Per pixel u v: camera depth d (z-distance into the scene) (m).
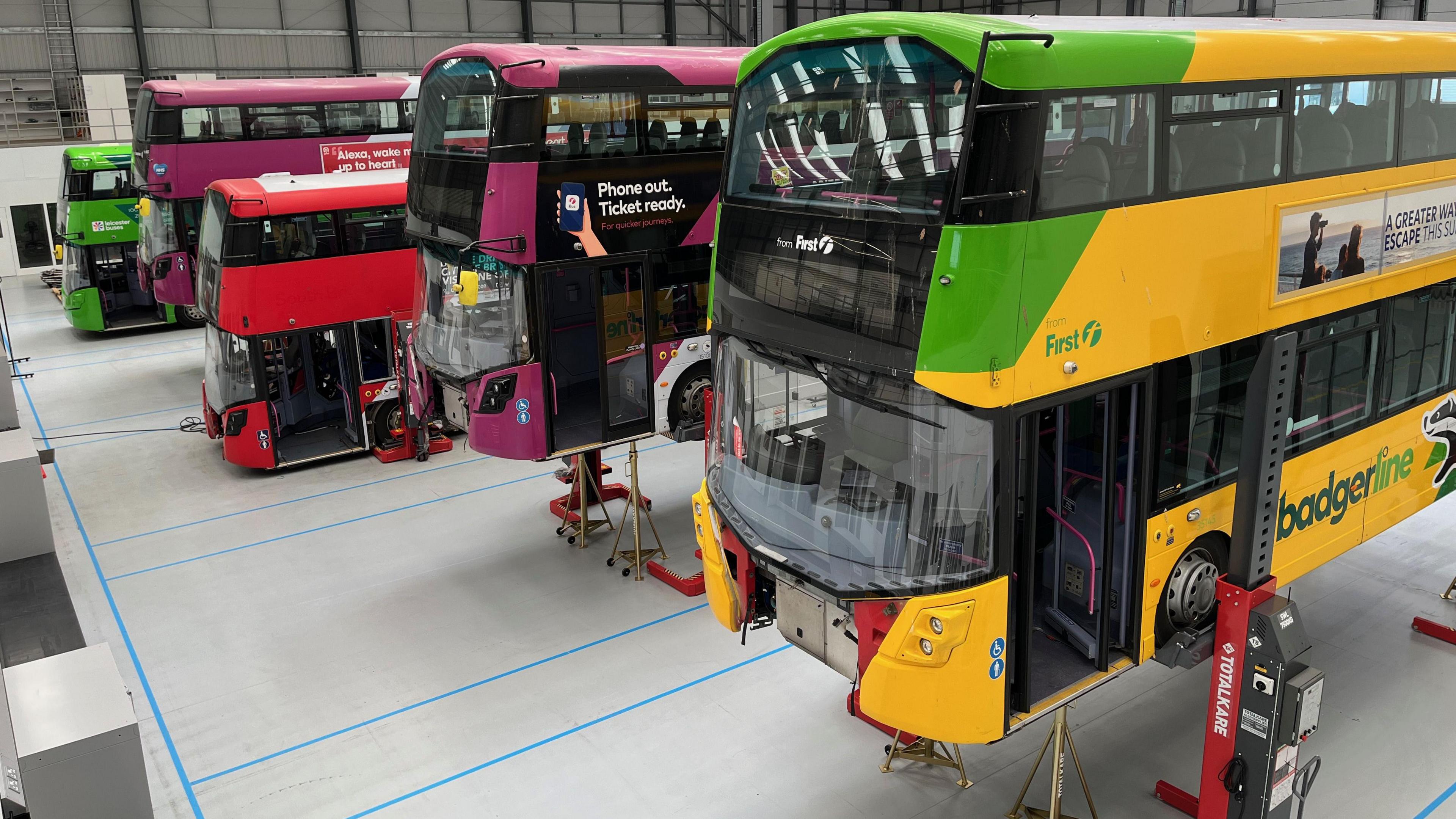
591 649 8.66
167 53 26.03
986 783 6.72
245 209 12.23
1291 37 5.72
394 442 13.89
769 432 5.76
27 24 25.02
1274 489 5.05
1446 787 6.52
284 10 27.02
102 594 9.98
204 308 13.36
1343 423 6.78
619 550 10.59
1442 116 7.00
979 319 4.55
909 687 4.96
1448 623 8.48
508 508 12.02
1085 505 5.70
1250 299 5.81
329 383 14.51
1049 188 4.63
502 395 9.31
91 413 16.30
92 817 5.27
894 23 4.68
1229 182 5.50
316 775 7.07
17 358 19.88
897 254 4.75
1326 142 6.10
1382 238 6.68
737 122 5.70
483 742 7.38
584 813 6.57
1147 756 6.96
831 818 6.42
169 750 7.43
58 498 12.68
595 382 9.75
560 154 9.03
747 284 5.71
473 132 9.09
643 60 9.49
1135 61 4.84
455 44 29.45
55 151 27.81
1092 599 5.74
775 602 6.12
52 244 28.52
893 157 4.75
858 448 5.19
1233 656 5.20
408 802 6.75
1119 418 5.41
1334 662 8.02
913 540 4.91
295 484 13.02
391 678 8.30
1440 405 7.71
